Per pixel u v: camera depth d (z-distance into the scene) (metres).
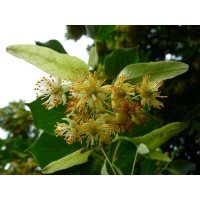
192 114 0.38
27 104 0.16
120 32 0.36
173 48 0.43
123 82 0.15
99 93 0.14
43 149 0.17
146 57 0.25
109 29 0.19
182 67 0.15
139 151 0.15
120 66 0.17
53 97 0.15
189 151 0.38
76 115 0.15
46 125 0.16
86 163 0.18
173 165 0.23
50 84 0.15
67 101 0.16
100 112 0.15
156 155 0.16
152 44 0.42
